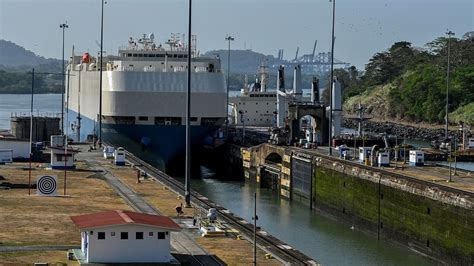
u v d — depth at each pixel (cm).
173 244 9712
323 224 15475
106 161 17750
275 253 9394
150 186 14325
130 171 16275
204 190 19212
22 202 12156
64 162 16062
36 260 8594
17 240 9544
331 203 16338
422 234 12862
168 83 19912
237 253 9350
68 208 11769
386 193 14112
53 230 10175
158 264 8531
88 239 8456
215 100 19925
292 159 18475
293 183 18338
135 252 8562
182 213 11725
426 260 12544
